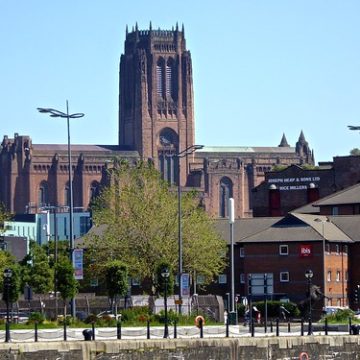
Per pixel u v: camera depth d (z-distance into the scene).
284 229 188.25
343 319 147.12
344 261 190.25
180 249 152.75
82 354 95.88
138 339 101.06
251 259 188.75
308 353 110.75
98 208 197.62
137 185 187.25
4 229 191.62
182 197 189.25
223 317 143.50
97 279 180.75
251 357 106.25
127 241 180.62
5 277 113.81
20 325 121.38
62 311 146.25
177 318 129.62
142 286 180.75
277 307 161.75
